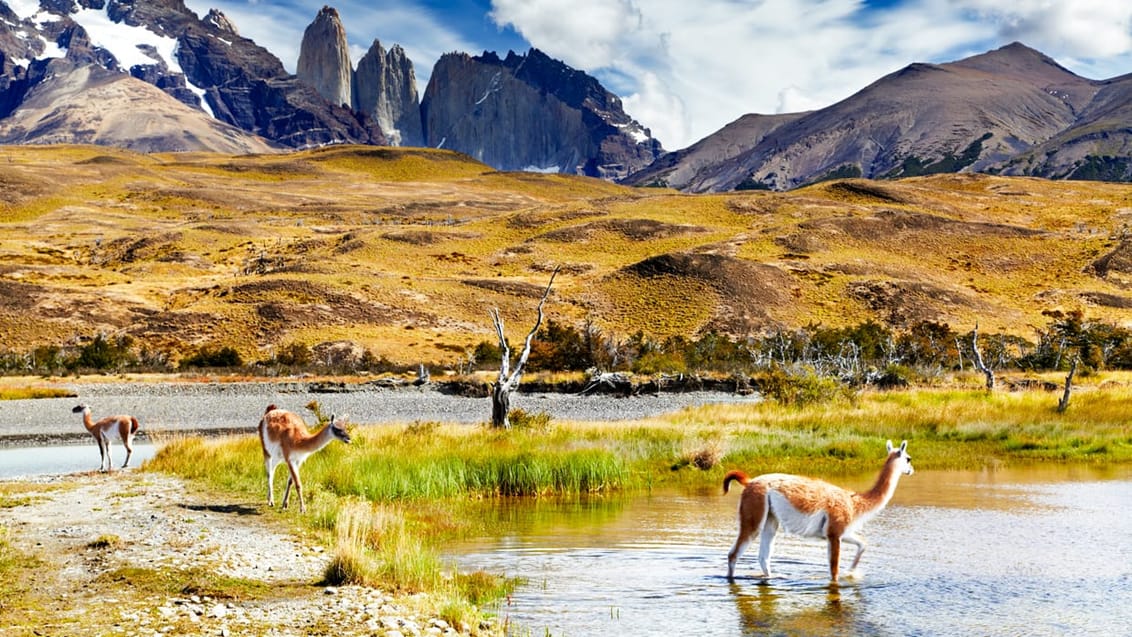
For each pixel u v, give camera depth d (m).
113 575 10.84
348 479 19.30
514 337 101.94
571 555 13.34
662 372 61.22
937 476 22.44
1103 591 11.20
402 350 91.56
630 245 149.25
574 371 69.75
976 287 128.25
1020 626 9.69
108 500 16.75
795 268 128.25
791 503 11.45
